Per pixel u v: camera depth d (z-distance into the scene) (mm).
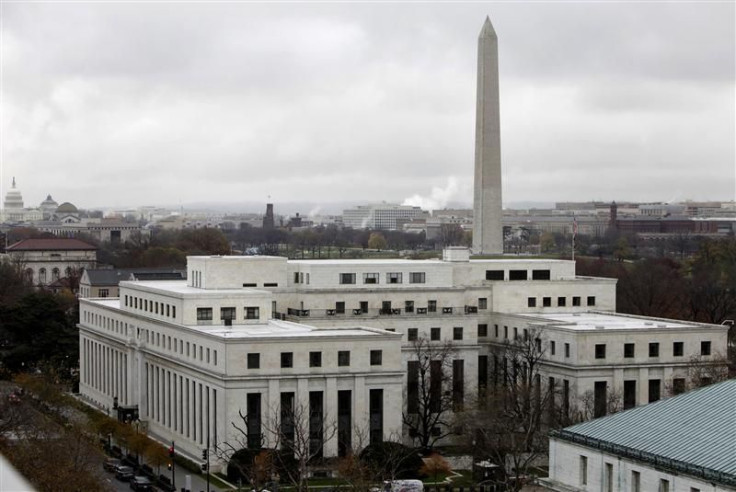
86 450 155250
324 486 159250
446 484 162750
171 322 199125
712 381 187125
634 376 193750
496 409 172750
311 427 174375
